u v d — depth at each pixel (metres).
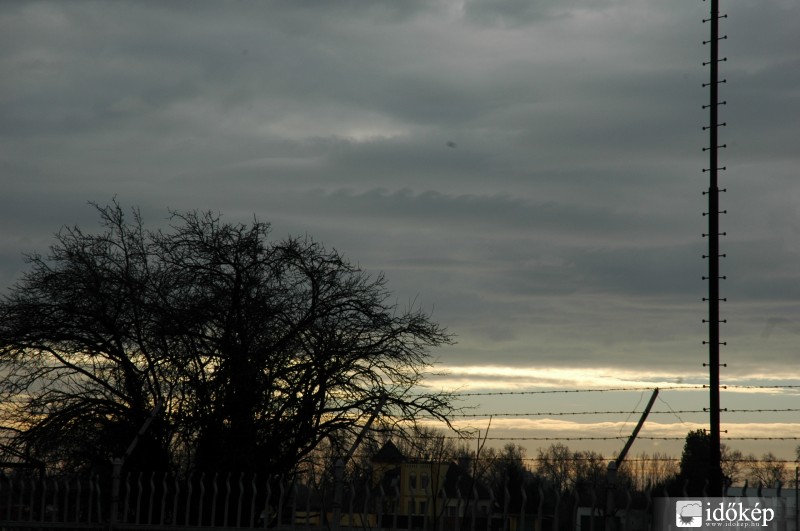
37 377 22.20
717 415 13.98
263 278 21.62
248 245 21.56
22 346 22.02
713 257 15.17
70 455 21.12
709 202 15.52
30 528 12.52
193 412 20.20
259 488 16.33
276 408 20.69
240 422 19.75
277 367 20.88
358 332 21.88
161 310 20.92
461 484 10.84
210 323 21.06
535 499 10.03
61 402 21.78
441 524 10.52
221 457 19.48
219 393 19.95
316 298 21.73
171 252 22.19
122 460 12.80
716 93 15.87
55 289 22.06
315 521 13.45
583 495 9.82
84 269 22.25
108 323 21.67
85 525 12.48
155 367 21.17
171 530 12.03
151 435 20.17
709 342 14.69
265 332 20.88
